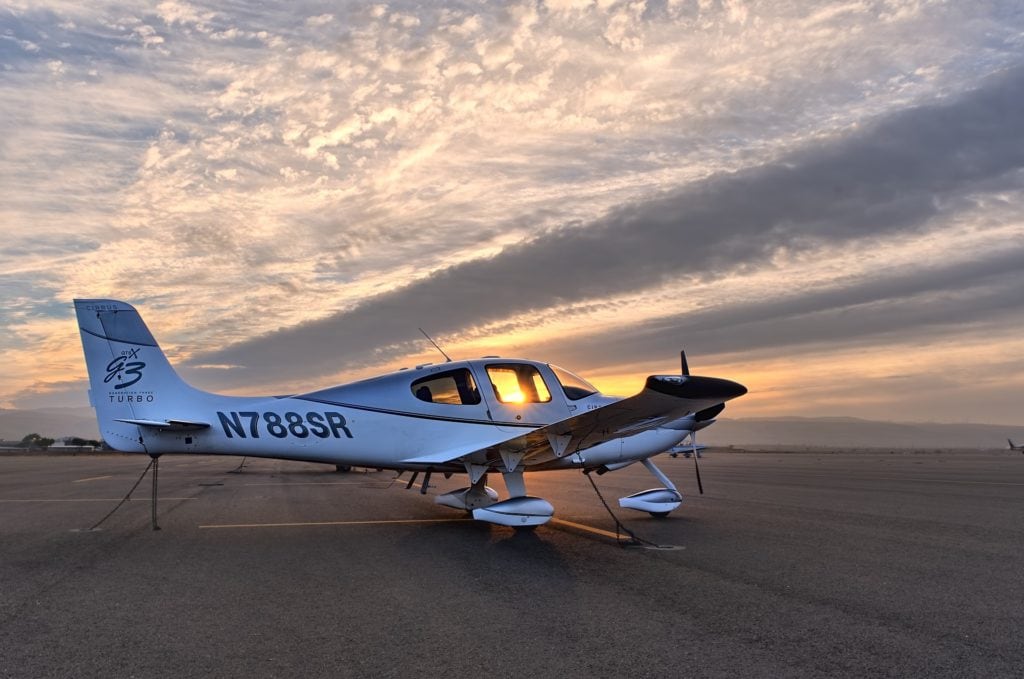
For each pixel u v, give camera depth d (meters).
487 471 9.74
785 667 3.61
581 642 4.05
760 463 34.41
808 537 8.01
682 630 4.28
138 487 16.66
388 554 7.04
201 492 15.02
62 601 5.07
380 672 3.56
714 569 6.18
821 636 4.14
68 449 73.00
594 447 9.80
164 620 4.56
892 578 5.75
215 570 6.21
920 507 11.30
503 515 8.33
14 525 9.22
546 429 7.96
